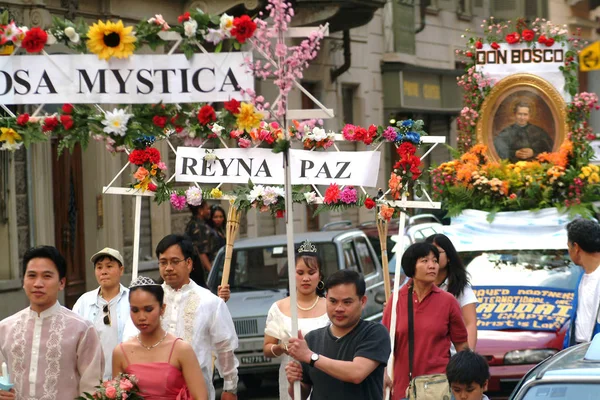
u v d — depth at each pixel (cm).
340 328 835
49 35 891
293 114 882
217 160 1059
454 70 4225
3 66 891
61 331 863
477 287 1435
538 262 1464
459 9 4338
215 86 880
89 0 2350
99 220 2384
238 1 2577
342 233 1784
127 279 2447
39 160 2177
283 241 1764
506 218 1598
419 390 962
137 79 886
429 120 4206
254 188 1057
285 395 1081
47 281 862
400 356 1056
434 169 1669
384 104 3819
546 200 1612
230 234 1150
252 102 878
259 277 1731
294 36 876
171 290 1009
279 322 1060
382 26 3797
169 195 1097
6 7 2103
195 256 1095
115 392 823
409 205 1139
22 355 860
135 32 879
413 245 1057
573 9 4100
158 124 909
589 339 1069
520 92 1752
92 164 2375
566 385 714
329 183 1070
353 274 826
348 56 3347
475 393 838
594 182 1622
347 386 823
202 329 997
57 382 859
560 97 1734
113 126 893
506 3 4338
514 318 1380
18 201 2139
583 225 1070
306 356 809
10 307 2103
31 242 2170
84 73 891
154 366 845
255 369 1611
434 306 1053
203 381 855
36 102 893
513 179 1627
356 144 3541
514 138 1755
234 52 877
